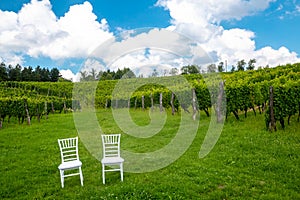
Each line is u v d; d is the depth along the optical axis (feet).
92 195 18.72
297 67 67.97
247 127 38.06
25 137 42.80
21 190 20.70
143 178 22.03
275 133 33.01
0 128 53.21
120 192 18.37
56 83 186.70
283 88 34.22
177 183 20.11
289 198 17.11
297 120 38.91
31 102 66.18
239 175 21.38
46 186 21.40
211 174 21.72
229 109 44.50
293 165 22.59
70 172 24.85
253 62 139.23
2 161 29.09
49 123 60.64
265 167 22.75
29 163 28.09
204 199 17.44
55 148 34.76
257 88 46.09
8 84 165.37
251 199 17.25
